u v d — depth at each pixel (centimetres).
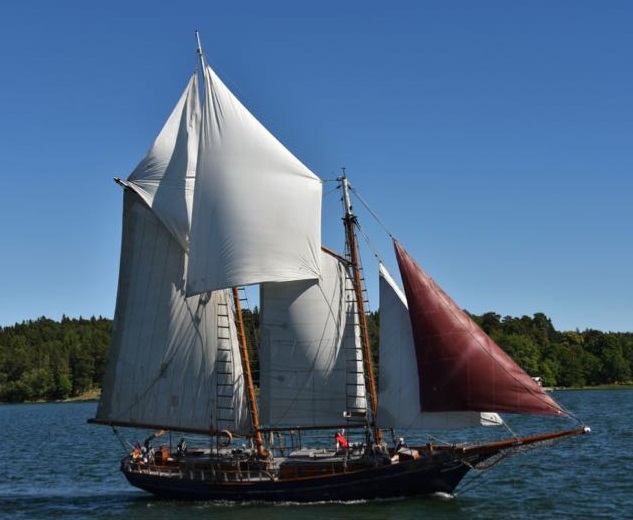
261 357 4838
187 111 5112
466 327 4353
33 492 5534
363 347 4694
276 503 4541
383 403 4566
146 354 5034
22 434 11462
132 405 5038
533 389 4225
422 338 4391
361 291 4734
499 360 4288
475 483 5109
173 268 5012
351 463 4550
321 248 4788
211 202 4759
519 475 5431
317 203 4769
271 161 4738
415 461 4434
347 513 4222
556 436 4369
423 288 4425
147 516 4366
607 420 10381
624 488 4881
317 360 4759
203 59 4825
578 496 4659
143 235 5069
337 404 4722
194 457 4909
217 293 4978
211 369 4950
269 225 4712
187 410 4956
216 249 4738
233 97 4794
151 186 5056
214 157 4766
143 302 5053
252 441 4953
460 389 4303
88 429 12281
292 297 4800
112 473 6481
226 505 4569
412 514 4194
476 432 8912
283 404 4781
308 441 7981
